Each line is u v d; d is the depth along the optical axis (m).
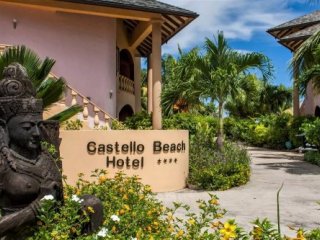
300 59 15.65
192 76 13.49
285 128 26.47
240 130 32.25
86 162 10.03
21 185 3.57
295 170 14.94
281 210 8.36
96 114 13.10
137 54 23.84
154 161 10.60
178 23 16.05
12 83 3.63
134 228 4.30
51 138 3.95
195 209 8.37
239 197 9.80
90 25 16.23
